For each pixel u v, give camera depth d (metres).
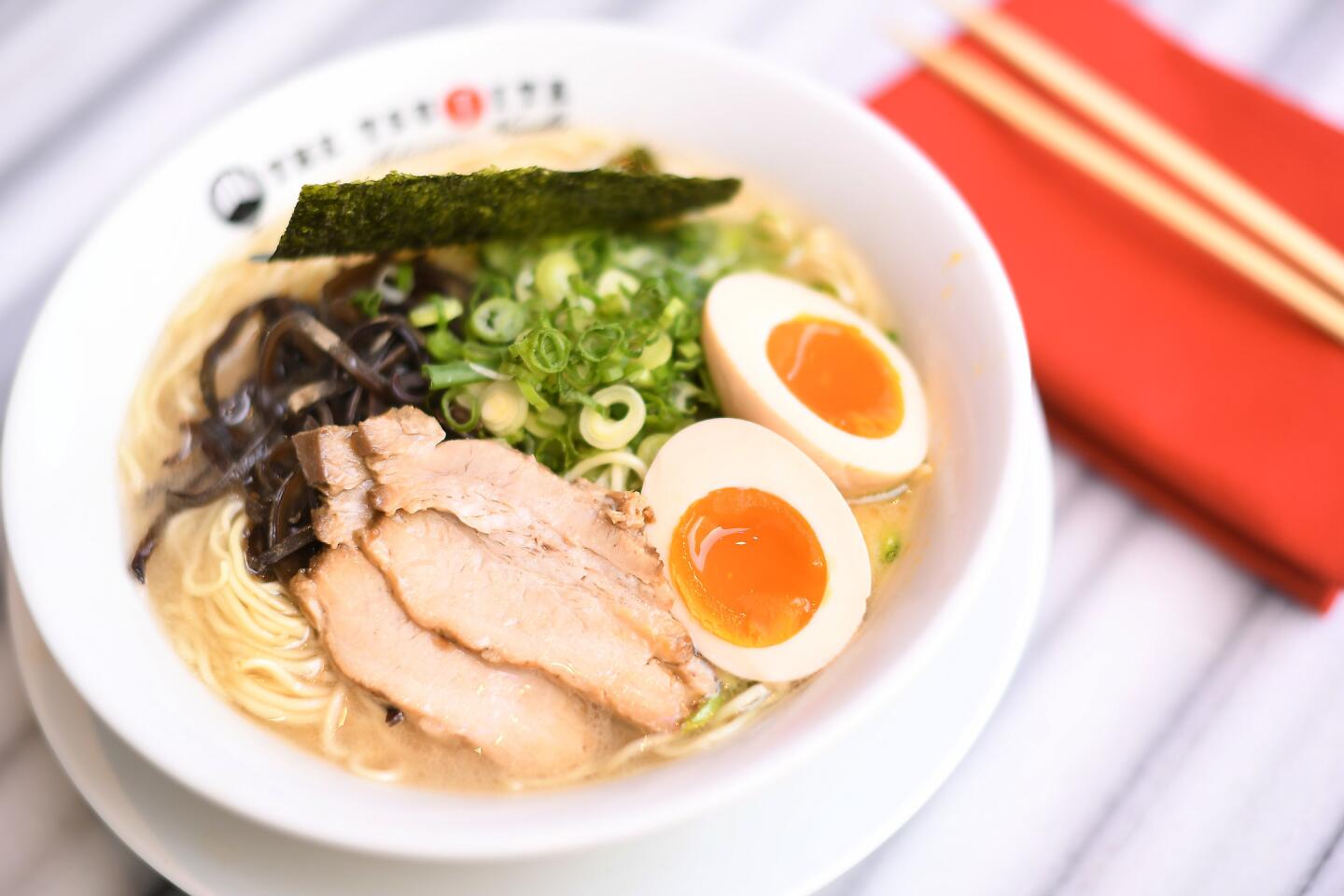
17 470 0.26
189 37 0.38
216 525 0.29
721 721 0.27
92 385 0.28
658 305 0.30
